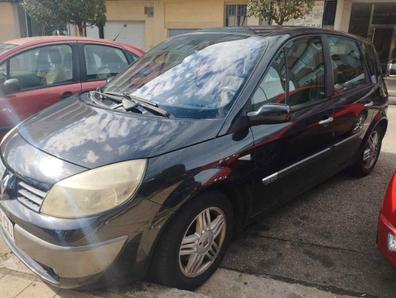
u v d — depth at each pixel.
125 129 2.25
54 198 1.91
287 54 2.88
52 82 4.50
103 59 5.08
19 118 4.18
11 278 2.29
